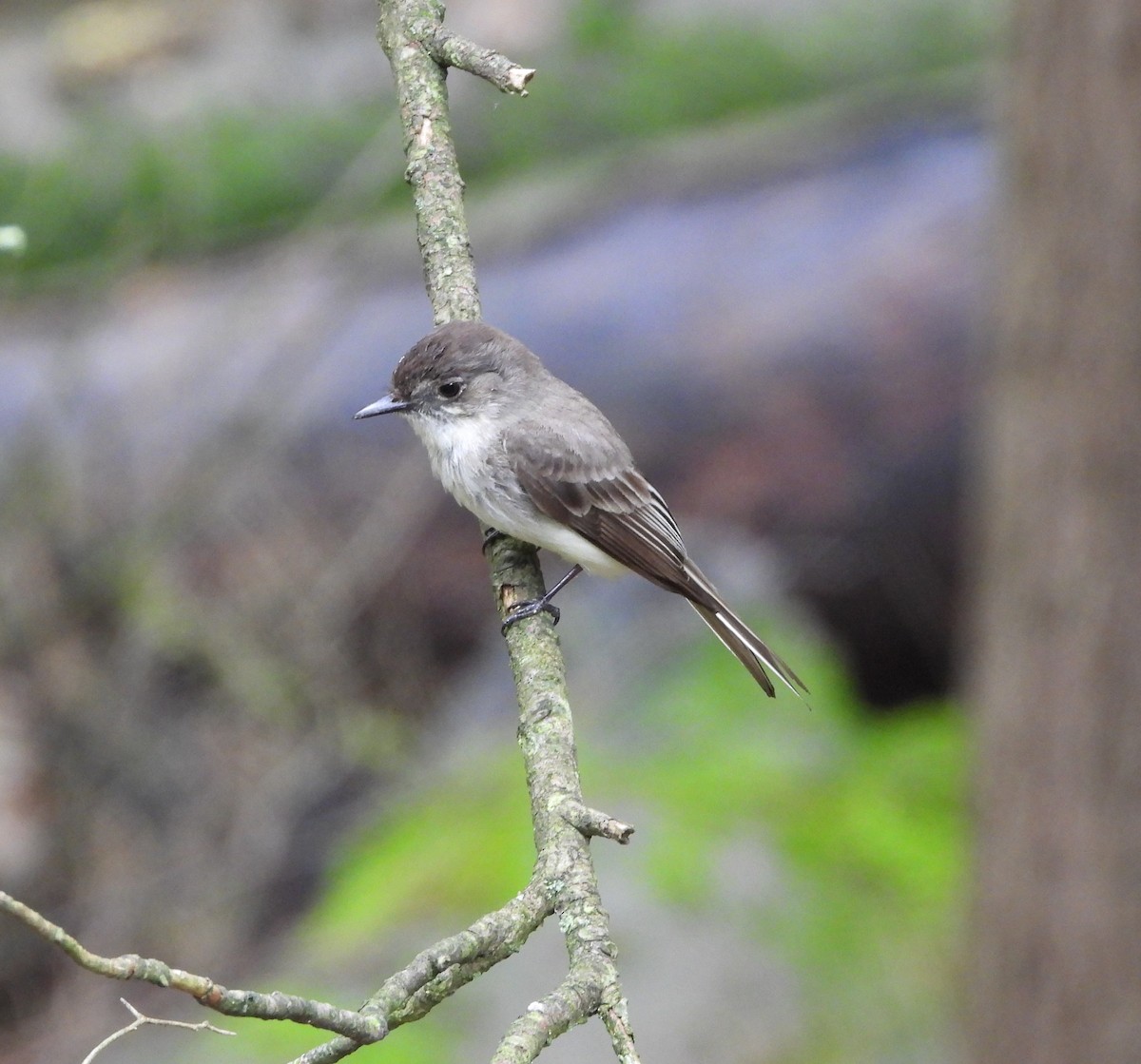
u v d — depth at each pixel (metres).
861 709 12.74
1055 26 9.07
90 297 14.06
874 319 13.07
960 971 9.59
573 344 13.38
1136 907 9.27
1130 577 9.16
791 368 13.07
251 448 13.06
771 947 9.07
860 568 13.27
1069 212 9.11
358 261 14.05
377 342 13.65
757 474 13.09
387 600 13.12
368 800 12.44
